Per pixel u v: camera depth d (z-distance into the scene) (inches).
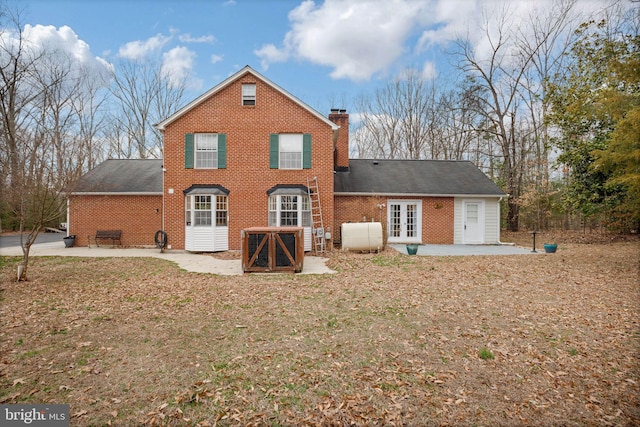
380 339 182.1
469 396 128.5
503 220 975.0
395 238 645.3
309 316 220.4
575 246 590.2
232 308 239.3
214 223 552.4
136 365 154.3
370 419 115.6
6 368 151.4
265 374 145.5
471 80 923.4
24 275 333.4
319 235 541.3
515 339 180.9
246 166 565.0
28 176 347.9
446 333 189.9
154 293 283.0
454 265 404.2
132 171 688.4
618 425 111.7
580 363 154.1
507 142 889.5
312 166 569.3
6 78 753.0
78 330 197.5
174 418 116.8
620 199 588.1
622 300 248.7
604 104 352.2
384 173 706.8
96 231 618.2
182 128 563.8
